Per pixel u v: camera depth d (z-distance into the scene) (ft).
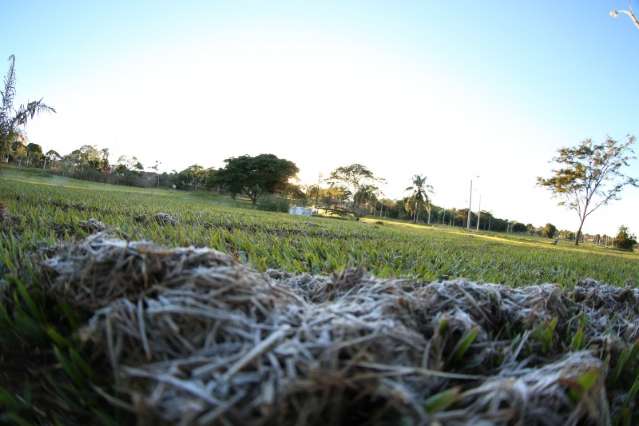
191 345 4.31
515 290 8.73
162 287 5.16
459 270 15.42
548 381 4.64
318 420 3.63
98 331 4.63
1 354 5.81
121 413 4.31
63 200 37.45
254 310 4.83
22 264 8.15
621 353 6.71
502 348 6.25
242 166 197.67
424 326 6.18
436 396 3.98
